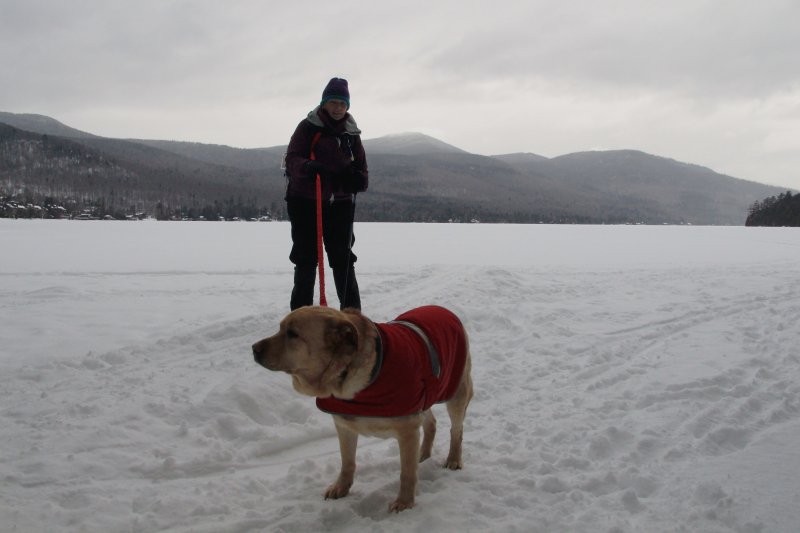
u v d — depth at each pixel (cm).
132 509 308
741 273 1290
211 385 475
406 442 309
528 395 498
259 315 649
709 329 732
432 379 315
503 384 527
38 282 1025
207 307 811
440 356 328
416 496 328
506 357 610
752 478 339
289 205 552
